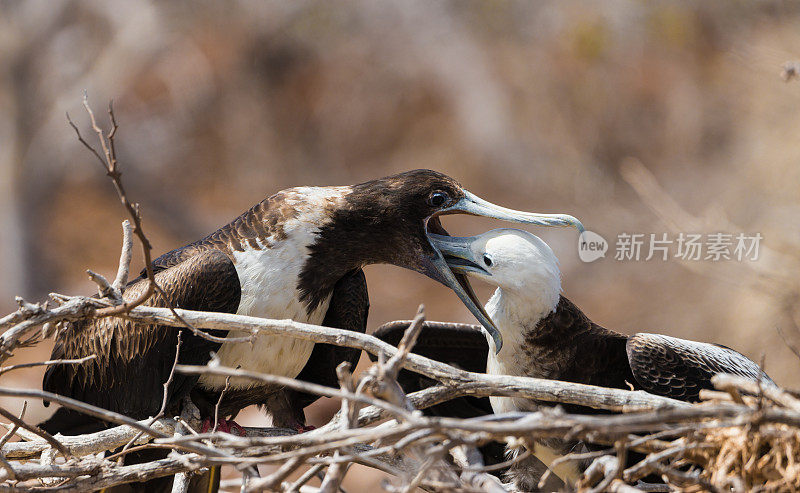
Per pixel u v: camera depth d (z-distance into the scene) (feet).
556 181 71.26
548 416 14.56
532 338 21.71
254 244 21.34
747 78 63.87
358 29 82.74
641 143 71.72
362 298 22.62
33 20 72.18
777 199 50.78
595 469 16.49
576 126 74.02
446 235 22.31
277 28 82.53
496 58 78.64
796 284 43.16
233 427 20.95
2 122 71.77
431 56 80.53
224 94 82.07
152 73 79.92
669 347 21.77
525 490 21.98
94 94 75.61
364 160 80.74
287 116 82.74
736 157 59.77
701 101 69.56
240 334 20.63
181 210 77.97
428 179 21.77
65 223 73.20
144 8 77.30
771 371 43.01
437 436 16.02
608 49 75.66
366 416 18.16
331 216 21.61
